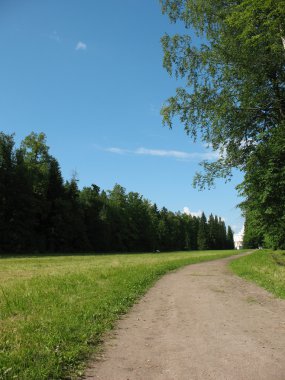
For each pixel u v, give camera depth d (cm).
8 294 1335
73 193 8750
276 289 1473
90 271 2420
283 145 2062
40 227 7894
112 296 1309
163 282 1922
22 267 3173
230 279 2019
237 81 2045
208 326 909
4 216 6912
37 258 5122
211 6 2002
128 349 724
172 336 822
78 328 848
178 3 2092
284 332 842
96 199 9862
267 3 1412
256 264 2902
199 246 15688
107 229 9700
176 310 1130
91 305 1110
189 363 637
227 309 1126
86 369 611
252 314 1046
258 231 2736
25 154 7838
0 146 6988
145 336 824
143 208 11544
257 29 1662
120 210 10900
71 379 565
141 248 11288
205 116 2081
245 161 2241
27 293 1330
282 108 2123
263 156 2167
